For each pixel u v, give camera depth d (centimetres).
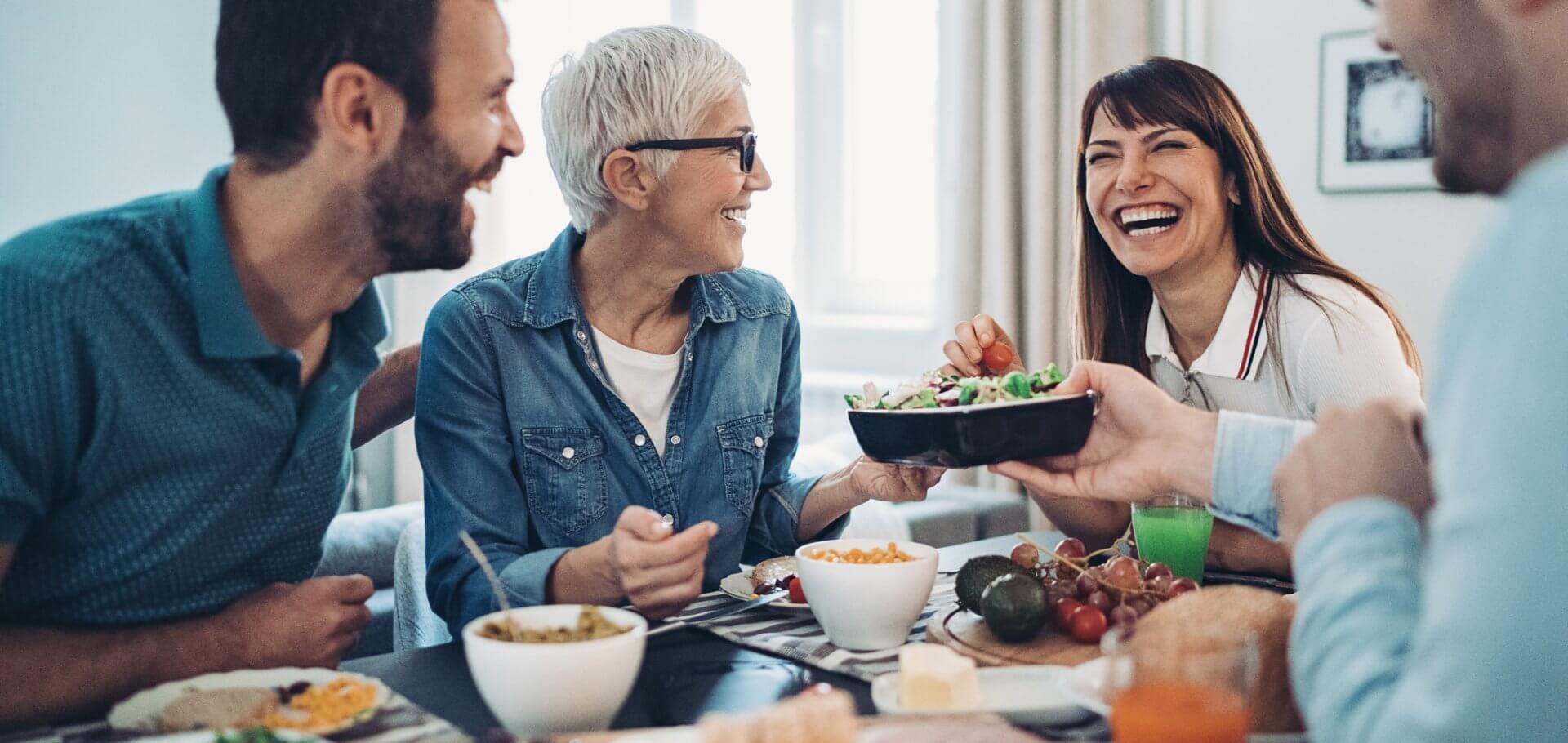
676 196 155
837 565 116
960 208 331
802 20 408
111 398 107
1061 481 122
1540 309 60
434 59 110
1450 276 271
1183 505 137
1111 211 175
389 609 267
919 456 123
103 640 110
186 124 388
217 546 120
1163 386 186
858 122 406
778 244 421
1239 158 172
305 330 122
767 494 175
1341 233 289
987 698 100
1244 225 175
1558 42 66
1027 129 319
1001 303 325
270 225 114
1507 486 59
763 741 78
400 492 400
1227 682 78
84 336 106
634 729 99
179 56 385
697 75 153
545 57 412
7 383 103
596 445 162
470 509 152
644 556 122
